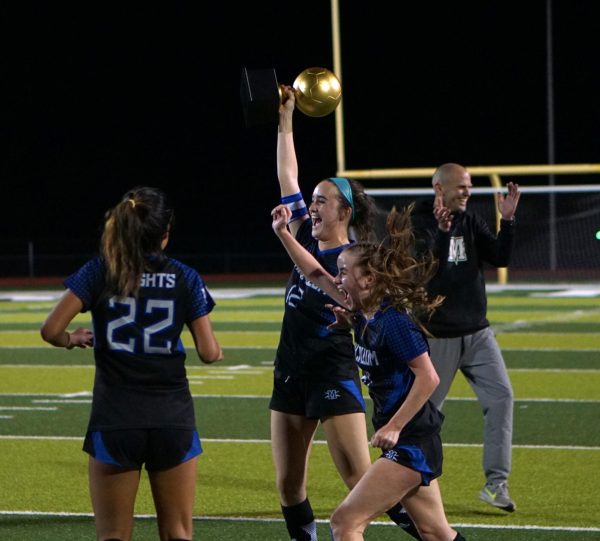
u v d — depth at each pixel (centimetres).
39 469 1180
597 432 1344
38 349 2248
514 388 1683
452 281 1002
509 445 994
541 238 4281
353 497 704
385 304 703
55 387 1750
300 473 844
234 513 1005
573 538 912
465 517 979
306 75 880
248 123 844
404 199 3872
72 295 688
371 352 715
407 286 703
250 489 1092
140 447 681
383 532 936
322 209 831
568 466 1168
